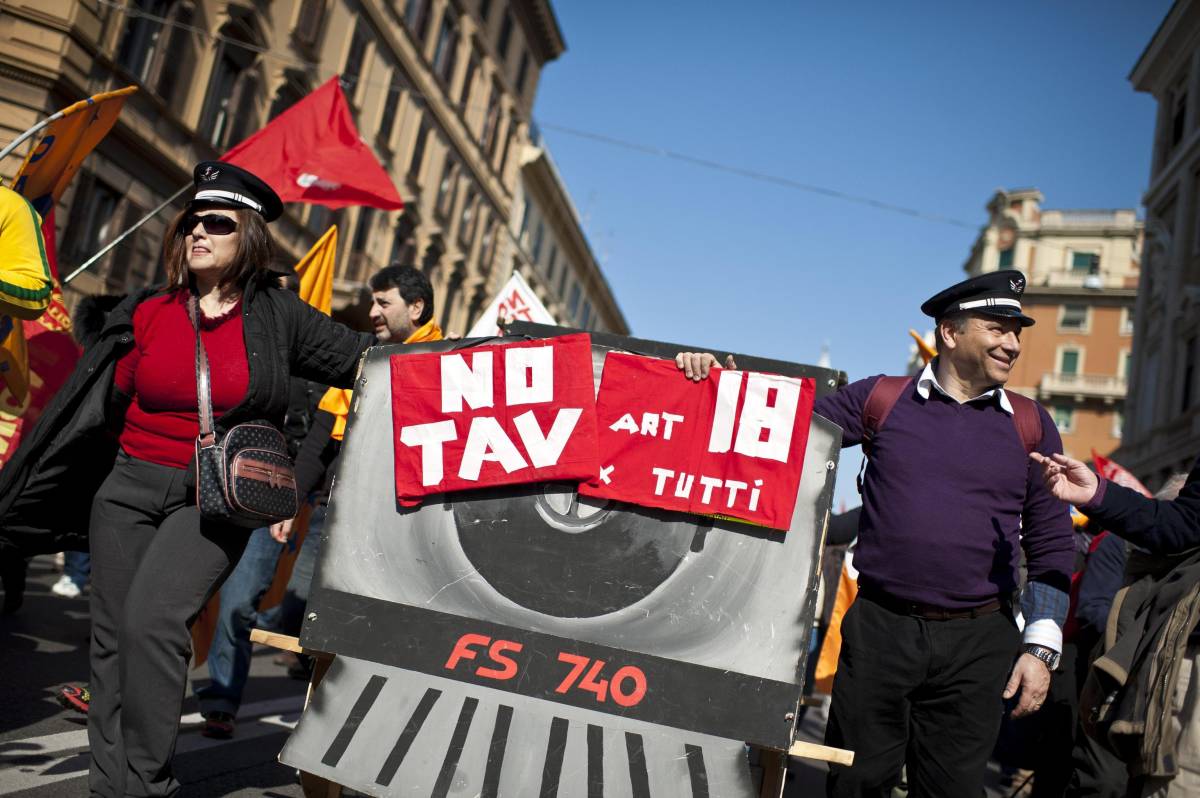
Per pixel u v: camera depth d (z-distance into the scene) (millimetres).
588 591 2605
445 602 2641
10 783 3369
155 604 2816
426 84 29062
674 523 2623
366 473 2734
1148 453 26969
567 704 2549
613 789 2492
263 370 2992
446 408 2715
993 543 2967
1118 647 3068
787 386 2639
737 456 2619
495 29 34250
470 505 2689
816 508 2596
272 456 2924
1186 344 25422
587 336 2723
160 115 18219
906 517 2977
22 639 5840
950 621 2941
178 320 2977
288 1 21672
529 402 2689
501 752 2537
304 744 2598
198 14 19078
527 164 39125
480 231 35656
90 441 3037
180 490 2977
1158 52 28078
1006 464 3004
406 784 2549
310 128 7734
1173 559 3348
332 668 2637
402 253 29328
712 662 2541
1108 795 3730
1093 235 51688
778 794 2602
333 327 3219
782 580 2570
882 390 3131
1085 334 51125
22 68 15055
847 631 3061
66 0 15359
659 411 2666
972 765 2922
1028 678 2928
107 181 17250
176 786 2852
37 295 3336
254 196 3049
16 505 3074
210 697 4531
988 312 3031
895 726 2990
